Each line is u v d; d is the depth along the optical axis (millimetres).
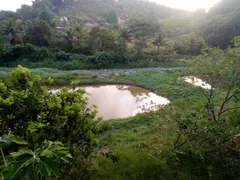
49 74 23641
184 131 6000
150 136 9078
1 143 2367
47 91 4461
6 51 31484
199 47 44594
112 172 6016
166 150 6738
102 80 23031
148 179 5793
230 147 5699
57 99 4336
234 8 60688
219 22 53844
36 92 4312
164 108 9195
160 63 36688
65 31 40219
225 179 5703
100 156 6852
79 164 4902
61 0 94625
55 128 4246
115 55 34781
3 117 3850
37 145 3578
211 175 5414
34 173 1846
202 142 5754
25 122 4039
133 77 23828
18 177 1816
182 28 70688
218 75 7523
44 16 54156
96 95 18969
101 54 33250
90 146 5293
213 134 5684
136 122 11742
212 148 5836
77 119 4742
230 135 5734
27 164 1871
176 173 6035
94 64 32844
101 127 10789
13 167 1874
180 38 56438
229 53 7285
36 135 3840
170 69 28109
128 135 9820
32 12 71562
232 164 5742
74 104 4621
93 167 6102
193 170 6109
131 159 6605
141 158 6594
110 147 8555
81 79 22922
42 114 4105
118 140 9258
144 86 21359
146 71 26656
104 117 14141
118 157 6676
